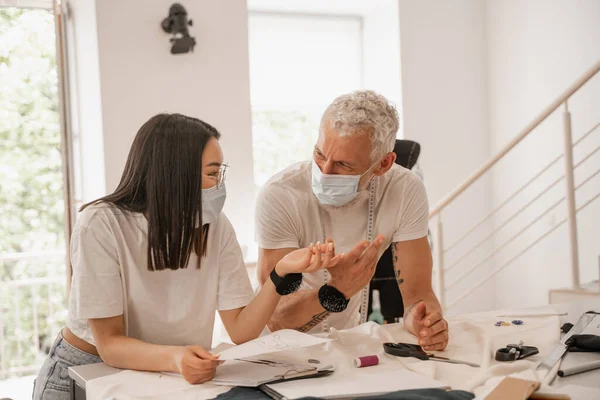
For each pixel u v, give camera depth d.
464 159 4.94
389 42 4.85
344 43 5.12
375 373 1.26
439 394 1.07
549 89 4.40
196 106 3.94
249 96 4.07
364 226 1.79
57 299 5.16
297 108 5.00
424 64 4.80
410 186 1.82
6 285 4.59
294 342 1.24
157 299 1.45
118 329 1.40
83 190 3.82
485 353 1.36
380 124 1.59
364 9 4.98
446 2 4.86
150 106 3.82
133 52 3.78
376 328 1.60
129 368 1.33
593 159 4.05
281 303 1.69
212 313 1.52
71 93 3.72
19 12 5.53
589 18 4.05
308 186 1.76
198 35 3.94
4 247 5.63
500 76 4.86
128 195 1.42
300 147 5.36
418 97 4.79
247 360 1.34
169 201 1.37
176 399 1.14
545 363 1.25
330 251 1.35
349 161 1.58
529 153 4.61
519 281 4.75
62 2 3.59
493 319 1.71
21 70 5.59
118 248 1.39
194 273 1.48
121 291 1.41
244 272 1.55
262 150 5.26
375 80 5.05
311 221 1.76
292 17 4.95
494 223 5.00
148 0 3.81
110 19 3.71
